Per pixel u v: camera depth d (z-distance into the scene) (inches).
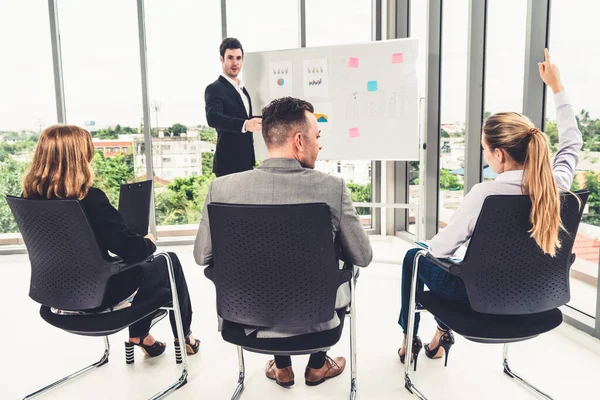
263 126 56.6
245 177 55.4
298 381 77.0
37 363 85.4
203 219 59.1
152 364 83.8
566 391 71.8
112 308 65.1
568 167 64.5
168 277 77.7
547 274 56.5
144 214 91.4
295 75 138.6
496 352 85.5
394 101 131.2
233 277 55.1
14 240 170.7
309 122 56.4
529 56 95.8
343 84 135.0
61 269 61.6
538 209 51.9
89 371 81.4
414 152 131.1
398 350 87.1
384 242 174.4
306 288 54.1
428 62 142.7
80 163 60.2
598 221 87.0
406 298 78.0
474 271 56.1
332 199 55.2
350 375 78.1
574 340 89.6
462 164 130.4
